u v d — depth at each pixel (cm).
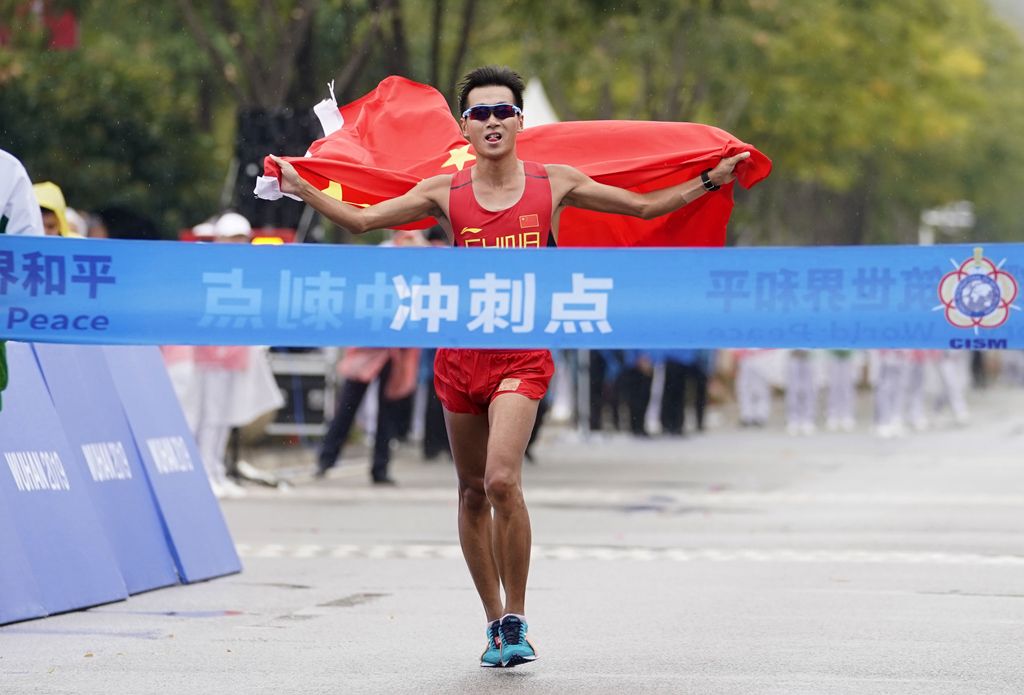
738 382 7006
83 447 2000
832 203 9700
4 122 5094
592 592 2070
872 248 1402
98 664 1580
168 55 6044
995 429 6494
